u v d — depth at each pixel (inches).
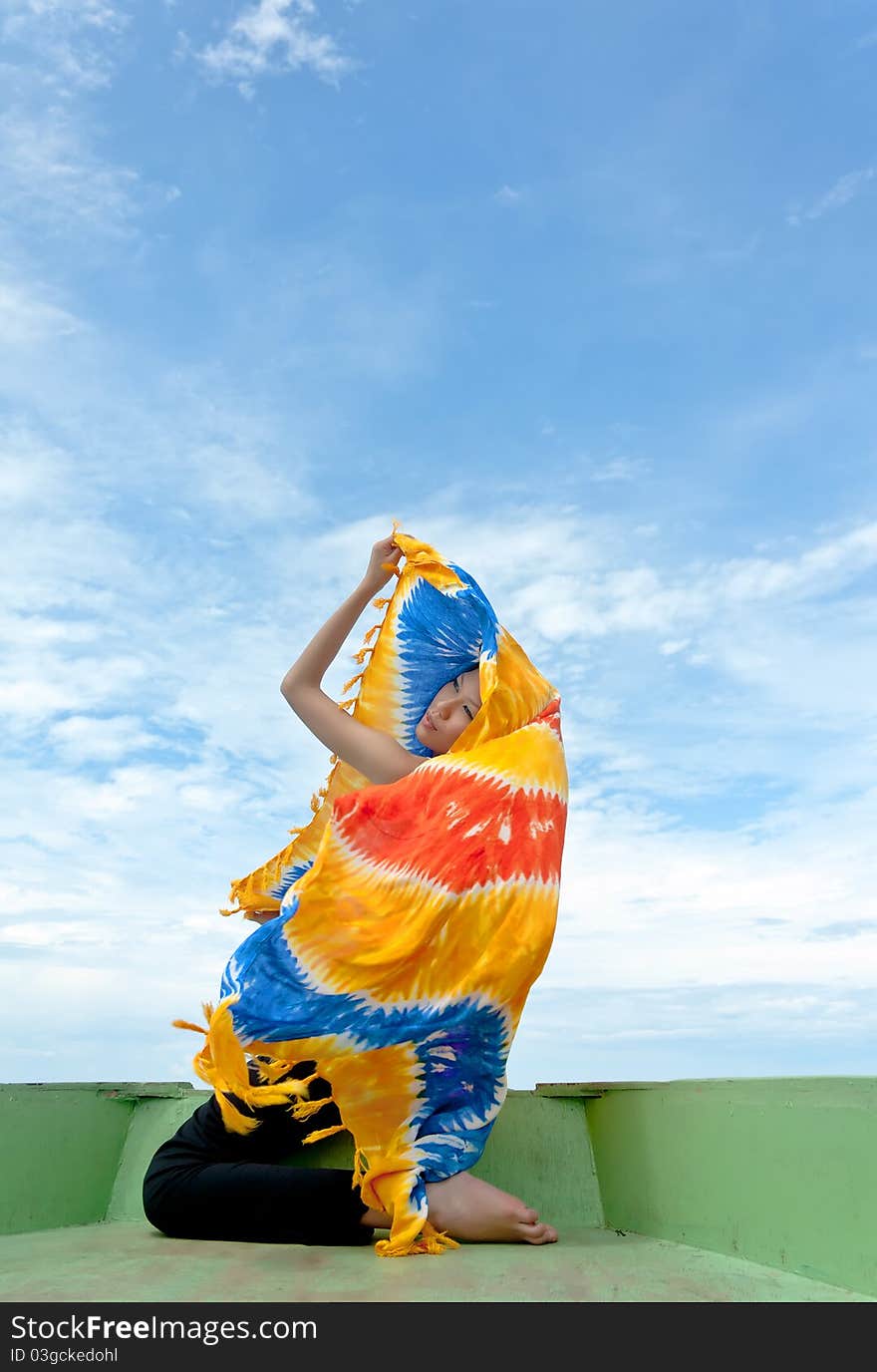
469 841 85.1
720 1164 79.4
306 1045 78.9
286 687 106.1
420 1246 77.4
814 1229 67.7
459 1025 81.0
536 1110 104.4
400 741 109.3
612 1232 91.2
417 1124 81.0
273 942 81.6
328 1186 81.7
